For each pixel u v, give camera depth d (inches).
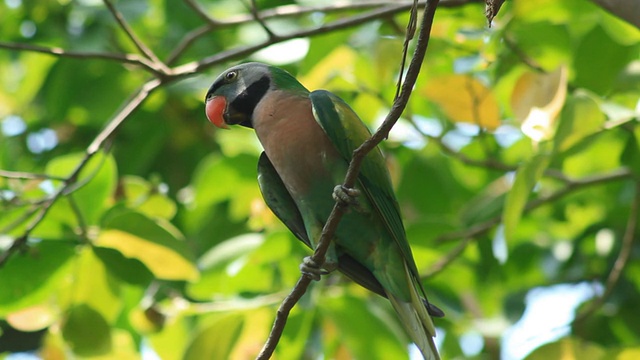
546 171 415.2
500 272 462.0
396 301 308.3
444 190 470.0
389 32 430.0
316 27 382.9
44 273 346.3
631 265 448.1
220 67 485.7
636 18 288.5
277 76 322.3
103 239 344.5
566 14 396.2
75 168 358.6
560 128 317.1
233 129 459.8
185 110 502.3
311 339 430.6
